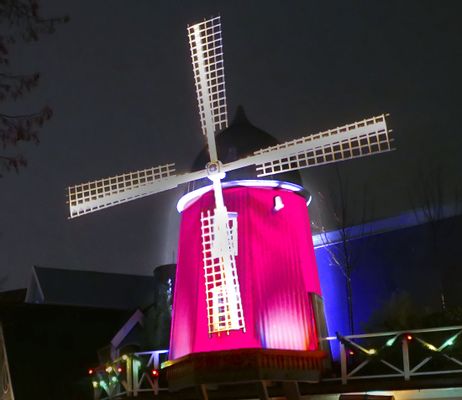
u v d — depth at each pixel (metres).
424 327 17.56
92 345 27.23
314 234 23.23
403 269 21.22
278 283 16.95
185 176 18.38
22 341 26.42
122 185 19.47
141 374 20.69
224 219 17.11
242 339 16.12
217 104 18.69
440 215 21.20
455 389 15.31
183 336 17.31
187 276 17.80
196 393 17.00
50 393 25.89
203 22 19.28
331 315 22.03
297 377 16.20
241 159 17.92
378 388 15.77
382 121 17.22
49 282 30.83
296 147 17.72
